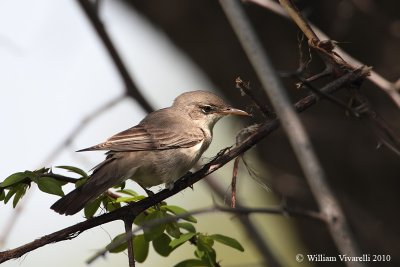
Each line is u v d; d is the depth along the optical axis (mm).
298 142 5832
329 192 5605
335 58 8438
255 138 8109
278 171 12477
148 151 9938
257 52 6324
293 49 11984
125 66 11930
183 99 11781
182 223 8180
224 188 12414
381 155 11922
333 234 5508
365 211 11867
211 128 11875
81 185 8172
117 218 7547
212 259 7930
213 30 12406
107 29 11719
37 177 7906
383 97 11695
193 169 12578
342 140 12094
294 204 12453
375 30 11812
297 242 13227
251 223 12008
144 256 8281
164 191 8141
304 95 11984
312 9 11531
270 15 11945
